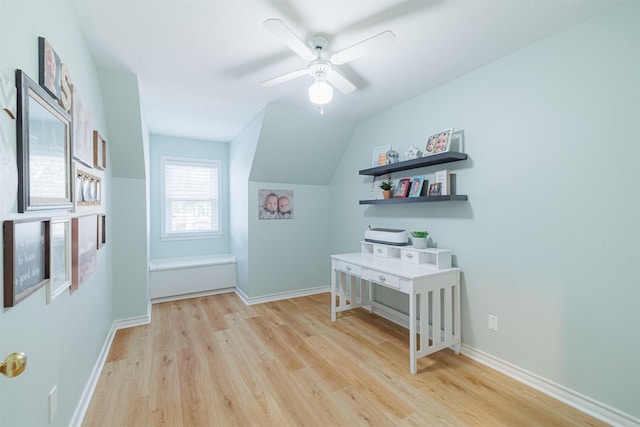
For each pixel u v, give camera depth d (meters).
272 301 3.80
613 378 1.60
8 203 0.91
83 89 1.82
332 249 4.24
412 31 1.81
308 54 1.75
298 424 1.60
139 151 2.79
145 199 3.01
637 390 1.52
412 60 2.16
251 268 3.70
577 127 1.73
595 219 1.66
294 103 3.04
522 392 1.87
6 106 0.89
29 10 1.08
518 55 2.02
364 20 1.71
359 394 1.86
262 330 2.85
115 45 1.96
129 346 2.50
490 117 2.19
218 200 4.63
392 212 3.13
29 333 1.05
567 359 1.78
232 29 1.79
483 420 1.62
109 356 2.32
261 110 3.20
